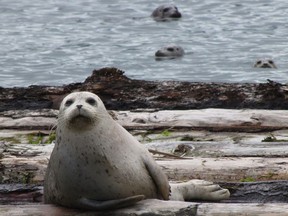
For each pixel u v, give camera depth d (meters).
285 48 75.12
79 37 80.88
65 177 26.78
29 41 79.00
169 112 39.75
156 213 26.47
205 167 32.06
